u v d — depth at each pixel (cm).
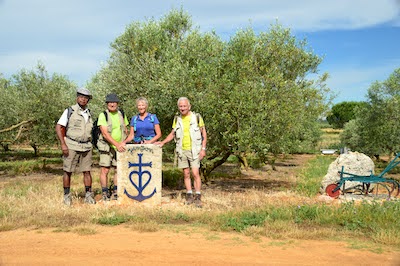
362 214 733
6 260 485
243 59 1140
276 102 1077
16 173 1798
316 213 743
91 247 545
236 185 1391
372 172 1137
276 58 1221
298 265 477
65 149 848
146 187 877
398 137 2322
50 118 1770
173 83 1090
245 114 1080
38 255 508
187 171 898
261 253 527
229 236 621
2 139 1827
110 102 888
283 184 1440
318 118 1484
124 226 686
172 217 747
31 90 1761
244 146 1062
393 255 524
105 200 909
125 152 880
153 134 914
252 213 743
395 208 760
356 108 2652
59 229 650
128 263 475
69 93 1866
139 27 1482
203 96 1089
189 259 495
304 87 1377
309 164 2695
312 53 1434
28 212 762
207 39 1208
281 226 659
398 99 2309
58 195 990
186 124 892
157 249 539
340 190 1102
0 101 1792
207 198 965
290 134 1152
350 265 480
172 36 1562
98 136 904
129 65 1337
